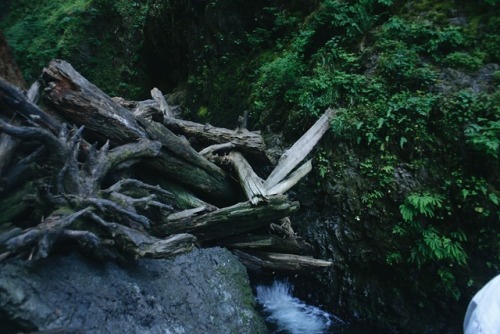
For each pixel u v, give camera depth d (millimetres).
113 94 15539
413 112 5824
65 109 4867
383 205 5773
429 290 5402
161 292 4273
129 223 4418
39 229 3424
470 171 5324
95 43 16047
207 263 5062
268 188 5820
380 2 7145
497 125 5016
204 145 6844
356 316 5883
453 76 5953
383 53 6648
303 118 7023
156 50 13914
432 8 6754
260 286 6469
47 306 3238
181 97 11773
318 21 7770
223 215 5320
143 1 16234
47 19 17094
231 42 10078
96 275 3828
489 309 2352
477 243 5180
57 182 3977
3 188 3520
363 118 6227
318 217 6387
